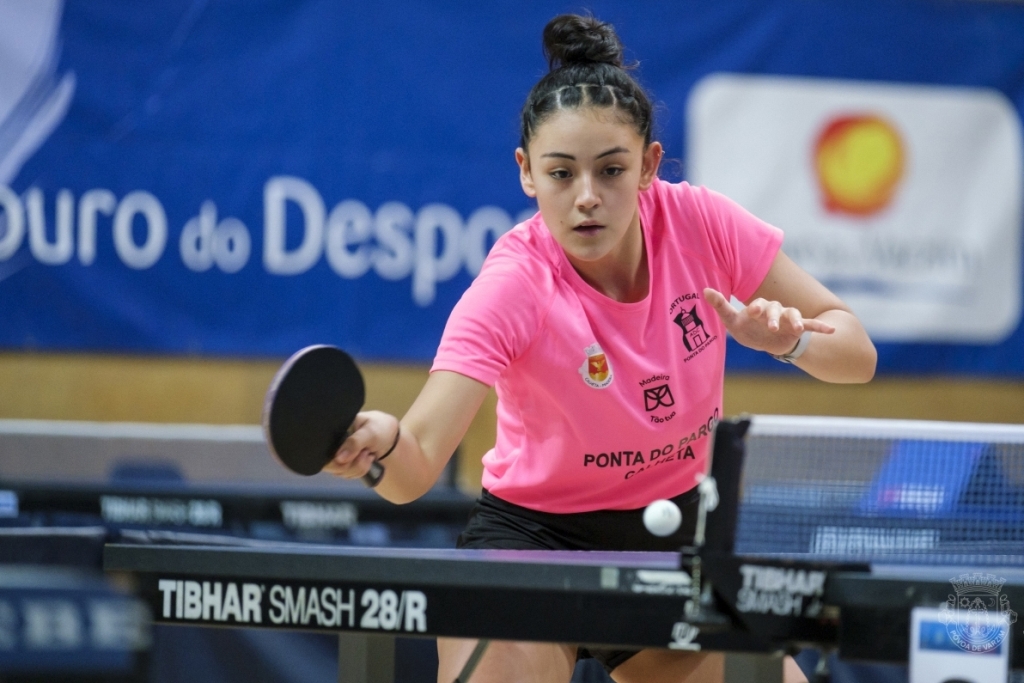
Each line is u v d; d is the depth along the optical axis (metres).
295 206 20.52
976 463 6.05
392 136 20.75
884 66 22.06
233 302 20.39
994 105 22.38
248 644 12.48
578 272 7.64
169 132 20.14
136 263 20.14
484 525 8.32
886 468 5.95
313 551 5.78
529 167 7.68
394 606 5.59
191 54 20.14
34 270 19.86
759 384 22.38
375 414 6.07
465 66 20.84
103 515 13.09
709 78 21.52
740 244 7.97
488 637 5.49
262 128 20.38
